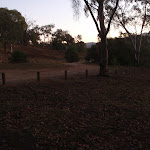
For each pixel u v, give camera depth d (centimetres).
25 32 6856
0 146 387
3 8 4556
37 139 430
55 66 2770
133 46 3216
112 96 928
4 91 866
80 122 562
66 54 4794
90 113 655
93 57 3934
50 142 421
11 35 4544
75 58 4669
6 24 4344
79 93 953
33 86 1020
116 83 1305
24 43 7344
